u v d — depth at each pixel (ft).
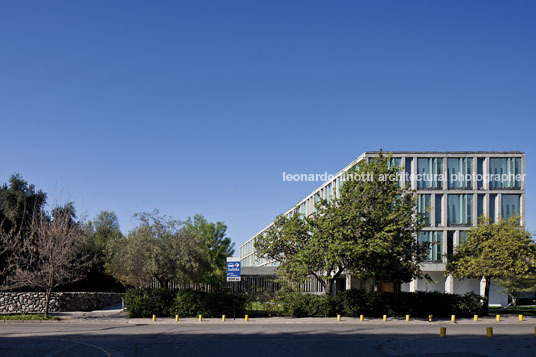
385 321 88.63
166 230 93.71
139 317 89.25
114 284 145.07
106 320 85.15
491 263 100.78
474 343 57.11
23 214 114.93
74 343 54.39
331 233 87.30
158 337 60.90
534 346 54.34
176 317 85.15
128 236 94.07
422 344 55.83
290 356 45.75
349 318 91.97
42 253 88.99
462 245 112.37
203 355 45.93
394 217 91.30
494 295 162.71
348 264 93.91
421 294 99.09
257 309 98.22
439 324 85.61
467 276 107.34
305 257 87.45
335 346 53.42
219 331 69.10
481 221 115.24
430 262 158.61
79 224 96.99
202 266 95.09
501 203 162.09
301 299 94.73
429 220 160.86
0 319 83.05
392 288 136.05
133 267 90.02
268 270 163.94
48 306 89.20
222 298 91.97
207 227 151.02
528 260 103.55
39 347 50.85
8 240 103.30
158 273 92.48
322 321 86.99
